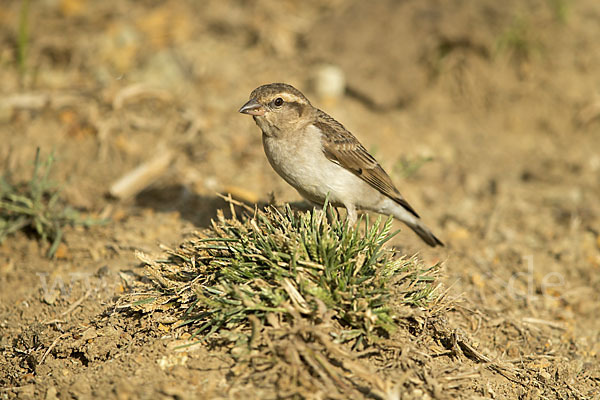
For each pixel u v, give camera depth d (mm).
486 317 12164
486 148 20250
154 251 13141
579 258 14867
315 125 12312
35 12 23422
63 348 10234
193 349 9336
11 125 17891
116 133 18000
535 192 17984
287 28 23109
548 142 20750
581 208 17016
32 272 12891
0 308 11992
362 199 12836
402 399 8727
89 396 8875
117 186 15852
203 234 10852
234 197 15359
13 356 10844
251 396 8523
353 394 8555
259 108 11922
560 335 12469
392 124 20594
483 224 16172
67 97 18953
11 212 13992
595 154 19875
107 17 23344
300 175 12312
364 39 21844
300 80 21141
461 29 21828
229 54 22141
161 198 16016
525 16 22203
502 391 10008
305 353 8812
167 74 20578
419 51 21750
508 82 21734
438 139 20312
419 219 13711
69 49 21250
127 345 9820
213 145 17812
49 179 16125
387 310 9453
